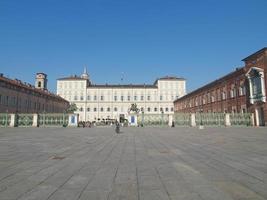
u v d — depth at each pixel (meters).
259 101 45.06
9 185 6.28
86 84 114.88
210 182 6.47
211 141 17.66
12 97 63.62
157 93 115.00
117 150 12.97
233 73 54.62
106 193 5.62
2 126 53.16
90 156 10.90
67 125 55.41
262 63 44.22
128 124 58.41
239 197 5.28
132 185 6.25
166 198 5.26
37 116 54.19
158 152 12.09
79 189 5.93
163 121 57.44
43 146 14.88
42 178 6.98
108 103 114.44
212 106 66.94
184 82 115.56
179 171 7.79
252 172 7.57
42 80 101.69
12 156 10.90
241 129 36.50
